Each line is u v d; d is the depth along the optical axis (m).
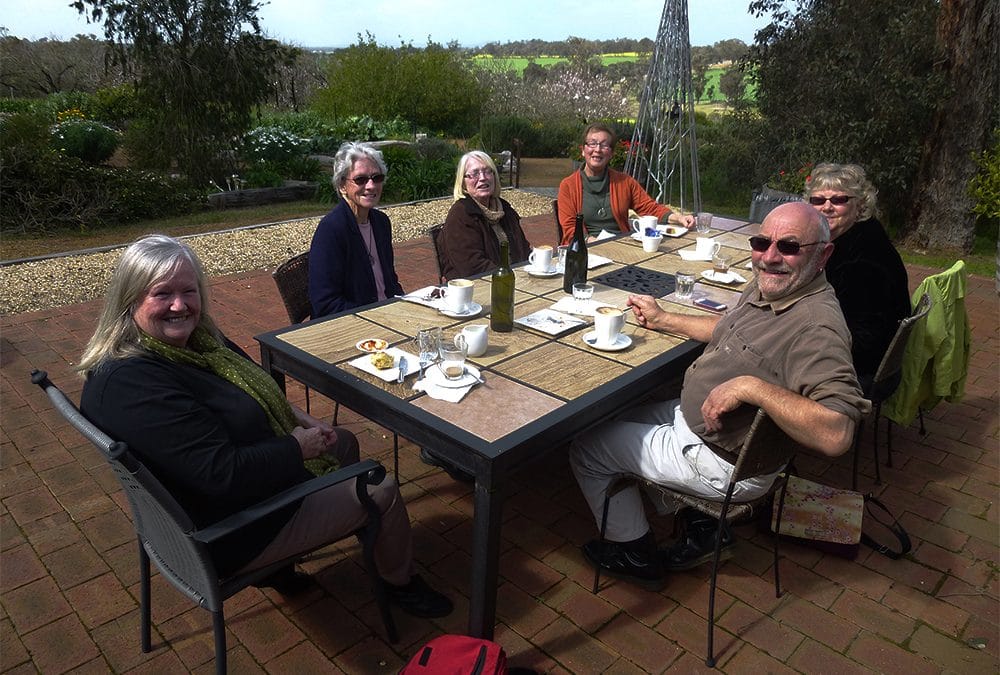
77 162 8.73
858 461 3.27
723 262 3.46
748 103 10.34
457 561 2.54
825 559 2.60
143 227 8.62
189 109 10.16
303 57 23.50
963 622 2.29
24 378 3.94
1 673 2.00
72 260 6.43
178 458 1.65
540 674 2.04
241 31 10.35
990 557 2.62
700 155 11.36
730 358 2.14
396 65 20.06
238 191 10.17
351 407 2.15
